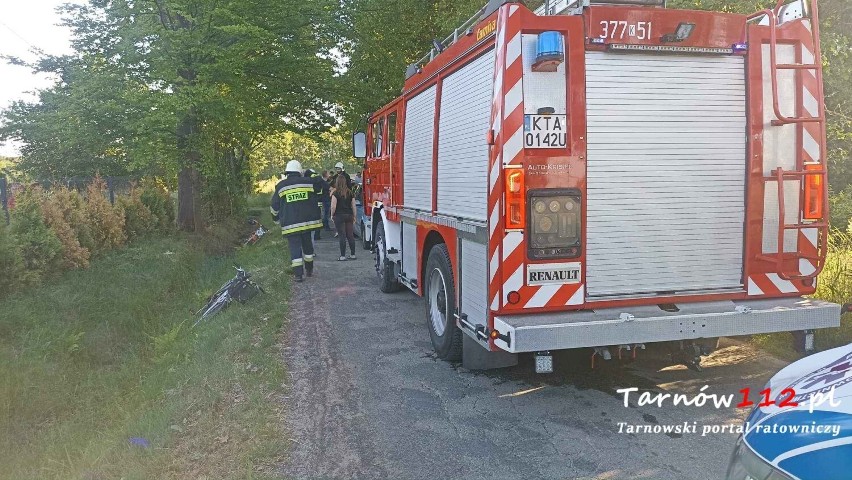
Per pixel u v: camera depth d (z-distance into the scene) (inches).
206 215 751.1
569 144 168.7
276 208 405.4
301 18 577.3
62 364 262.7
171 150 526.9
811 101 181.3
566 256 170.1
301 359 236.8
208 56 507.2
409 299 345.1
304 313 312.8
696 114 177.3
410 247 286.5
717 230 180.9
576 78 168.4
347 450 160.1
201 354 252.7
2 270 310.7
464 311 201.0
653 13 170.9
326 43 633.6
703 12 173.5
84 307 321.7
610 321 163.0
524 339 158.2
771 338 231.5
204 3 487.8
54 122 537.6
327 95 656.4
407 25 650.8
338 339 264.8
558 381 207.2
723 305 177.2
